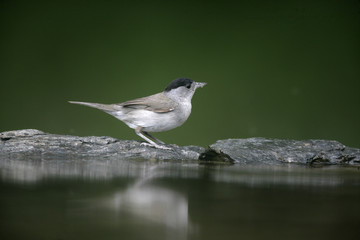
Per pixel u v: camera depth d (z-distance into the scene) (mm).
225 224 4766
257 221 4879
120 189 5820
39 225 4590
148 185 5836
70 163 5930
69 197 5797
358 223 4832
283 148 6012
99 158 5973
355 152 6012
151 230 4469
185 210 5340
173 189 5824
